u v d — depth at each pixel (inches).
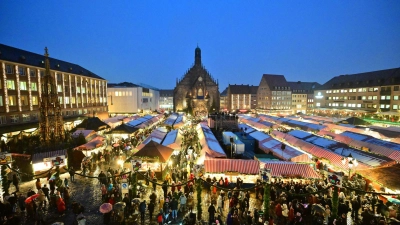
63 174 933.2
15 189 772.0
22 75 1711.4
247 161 854.5
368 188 765.9
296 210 622.8
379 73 3181.6
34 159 868.6
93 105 2719.0
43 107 1186.0
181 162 1076.5
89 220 606.5
